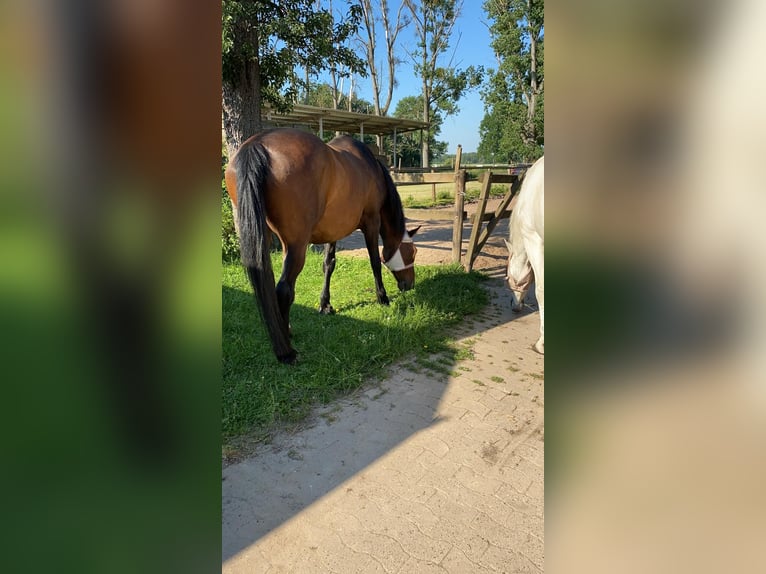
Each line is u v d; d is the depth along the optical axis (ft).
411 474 6.50
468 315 13.67
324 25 19.42
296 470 6.54
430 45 94.32
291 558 5.08
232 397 8.16
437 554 5.16
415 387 9.01
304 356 9.84
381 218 13.43
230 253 19.53
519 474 6.53
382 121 54.44
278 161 8.61
